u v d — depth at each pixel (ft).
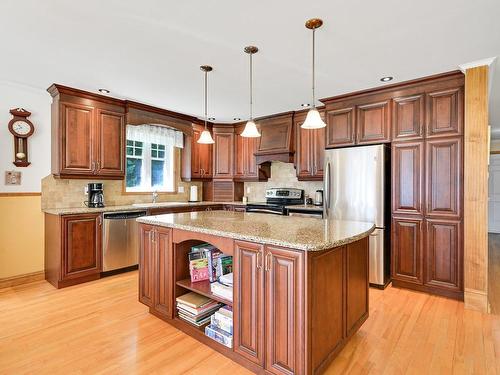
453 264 9.52
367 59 8.60
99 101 12.18
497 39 7.39
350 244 6.61
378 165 10.54
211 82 10.58
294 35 7.31
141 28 7.03
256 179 16.55
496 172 23.11
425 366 6.10
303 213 13.10
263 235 5.85
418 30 7.02
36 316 8.29
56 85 10.84
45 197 11.60
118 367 6.05
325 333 5.69
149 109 13.80
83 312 8.56
